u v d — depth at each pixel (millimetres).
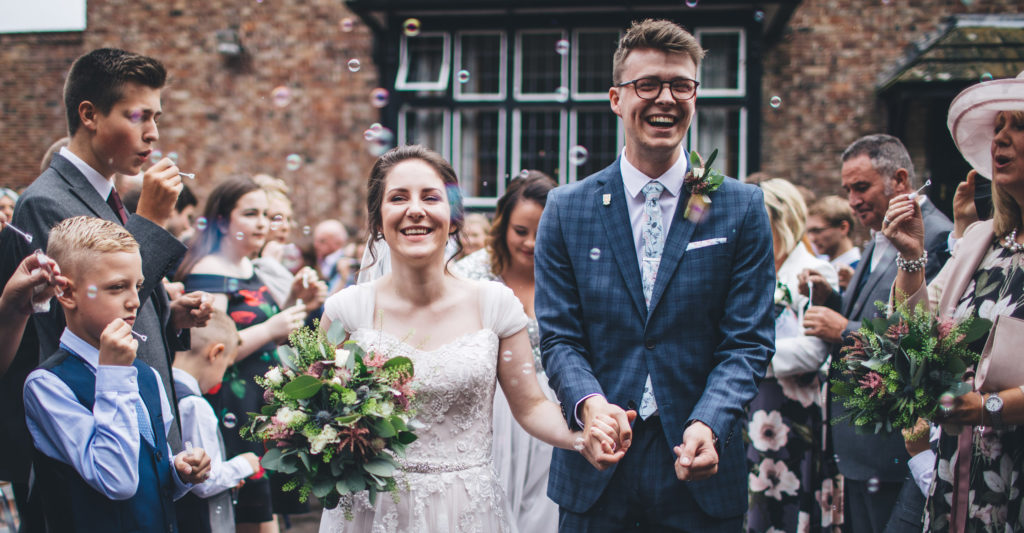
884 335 2043
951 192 7504
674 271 2014
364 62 8547
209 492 2488
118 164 2234
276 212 4270
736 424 1929
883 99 7855
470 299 2098
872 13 7852
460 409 1970
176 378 2623
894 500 2682
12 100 9070
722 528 1978
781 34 7957
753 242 2027
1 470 2125
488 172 8375
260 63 8672
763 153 8047
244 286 3406
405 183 2004
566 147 8250
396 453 1792
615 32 8133
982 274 2104
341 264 4785
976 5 7711
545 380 2938
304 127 8633
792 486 3164
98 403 1845
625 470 2004
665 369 1992
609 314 2039
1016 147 1953
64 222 1969
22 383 2141
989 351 1898
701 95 7953
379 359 1833
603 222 2100
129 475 1841
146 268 2150
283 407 1782
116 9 8836
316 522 4461
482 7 8008
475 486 1952
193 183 8766
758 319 1975
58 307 2102
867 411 2041
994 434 1927
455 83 8344
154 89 2246
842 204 3961
